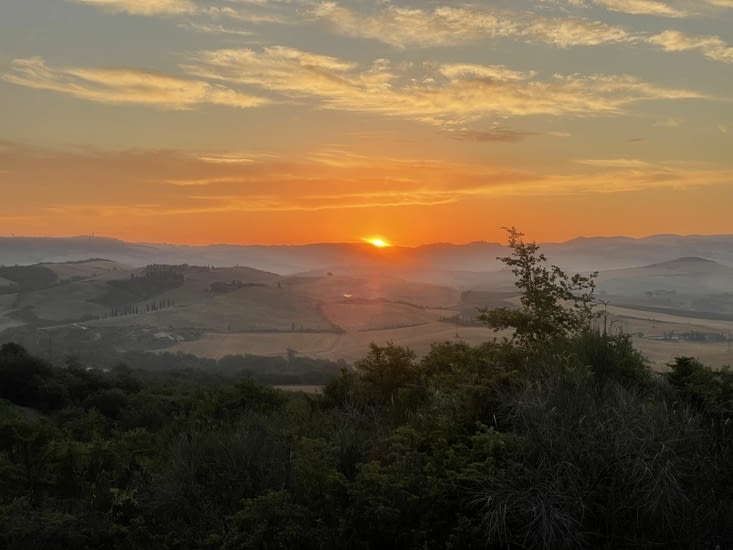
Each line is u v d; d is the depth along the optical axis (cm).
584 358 554
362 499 424
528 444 422
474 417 514
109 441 714
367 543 420
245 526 446
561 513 383
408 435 511
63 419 1833
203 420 785
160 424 1445
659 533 393
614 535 392
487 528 393
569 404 452
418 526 425
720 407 489
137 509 523
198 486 524
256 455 553
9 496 574
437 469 451
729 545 395
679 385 546
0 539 484
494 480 405
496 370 553
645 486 392
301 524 433
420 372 766
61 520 496
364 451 517
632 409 447
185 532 483
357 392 779
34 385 3069
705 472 425
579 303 692
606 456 407
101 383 3400
